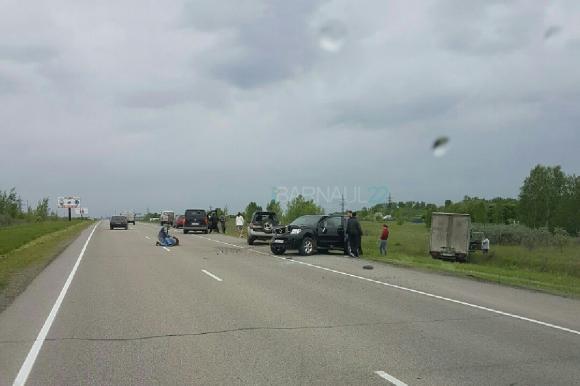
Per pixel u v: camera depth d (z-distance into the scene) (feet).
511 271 69.72
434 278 51.13
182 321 29.66
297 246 76.38
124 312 32.35
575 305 36.83
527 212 245.86
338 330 27.50
